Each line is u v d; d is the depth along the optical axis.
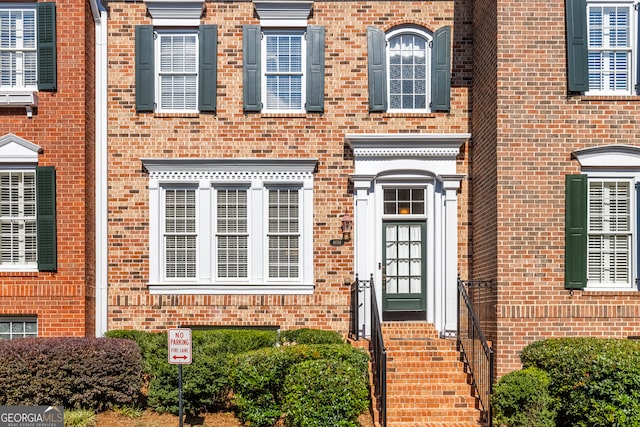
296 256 12.82
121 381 9.99
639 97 11.27
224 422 9.80
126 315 12.55
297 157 12.80
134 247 12.65
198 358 10.09
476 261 12.48
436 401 10.30
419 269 12.95
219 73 12.88
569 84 11.20
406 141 12.52
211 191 12.77
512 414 9.28
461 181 12.81
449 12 13.05
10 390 9.48
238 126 12.81
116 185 12.72
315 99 12.79
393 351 11.29
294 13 12.91
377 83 12.82
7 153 12.02
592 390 9.00
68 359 9.73
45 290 11.89
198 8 12.83
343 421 9.17
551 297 11.12
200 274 12.61
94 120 12.71
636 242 11.26
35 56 12.26
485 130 11.96
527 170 11.23
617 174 11.35
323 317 12.57
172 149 12.79
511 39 11.30
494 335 11.21
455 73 13.01
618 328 11.09
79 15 12.14
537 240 11.17
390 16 12.99
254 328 12.57
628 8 11.55
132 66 12.86
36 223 12.12
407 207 12.98
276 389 9.73
